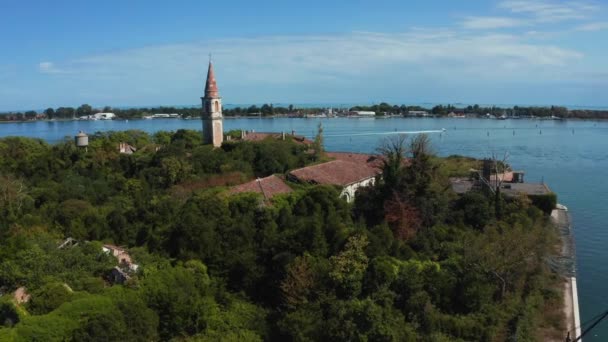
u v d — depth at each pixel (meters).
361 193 63.22
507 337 38.16
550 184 116.56
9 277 40.47
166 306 37.84
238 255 46.59
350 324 34.59
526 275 47.78
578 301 50.75
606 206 93.00
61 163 98.31
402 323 36.53
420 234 54.66
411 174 61.97
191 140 108.25
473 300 41.75
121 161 96.50
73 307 33.84
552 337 39.84
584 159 160.75
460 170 106.38
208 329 38.50
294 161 87.62
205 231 48.56
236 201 55.81
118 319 33.19
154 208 60.97
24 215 62.81
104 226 58.62
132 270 44.22
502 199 65.56
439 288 42.88
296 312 37.88
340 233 47.03
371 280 41.88
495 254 45.44
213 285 43.97
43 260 42.41
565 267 55.88
